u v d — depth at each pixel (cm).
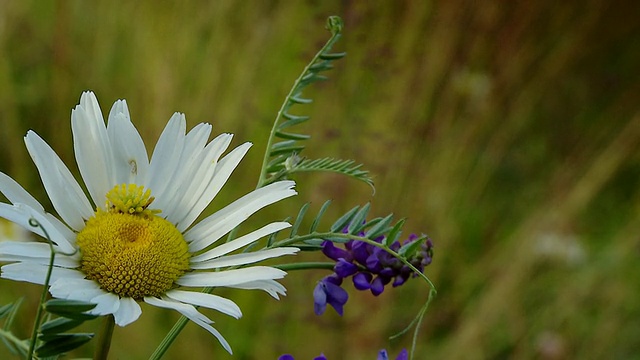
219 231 26
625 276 62
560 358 56
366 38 58
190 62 60
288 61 61
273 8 63
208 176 26
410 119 60
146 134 57
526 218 67
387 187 57
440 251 59
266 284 25
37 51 63
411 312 58
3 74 59
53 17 66
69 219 25
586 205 69
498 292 57
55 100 60
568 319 59
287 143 27
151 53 61
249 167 57
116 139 26
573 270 62
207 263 25
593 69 82
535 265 61
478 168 68
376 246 26
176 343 52
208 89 58
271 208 55
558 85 78
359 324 52
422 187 59
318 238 25
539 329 58
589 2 77
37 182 57
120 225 25
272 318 52
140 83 60
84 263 25
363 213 26
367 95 59
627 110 78
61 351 23
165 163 26
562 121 78
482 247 65
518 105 71
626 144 65
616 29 81
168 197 26
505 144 71
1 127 58
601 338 58
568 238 62
